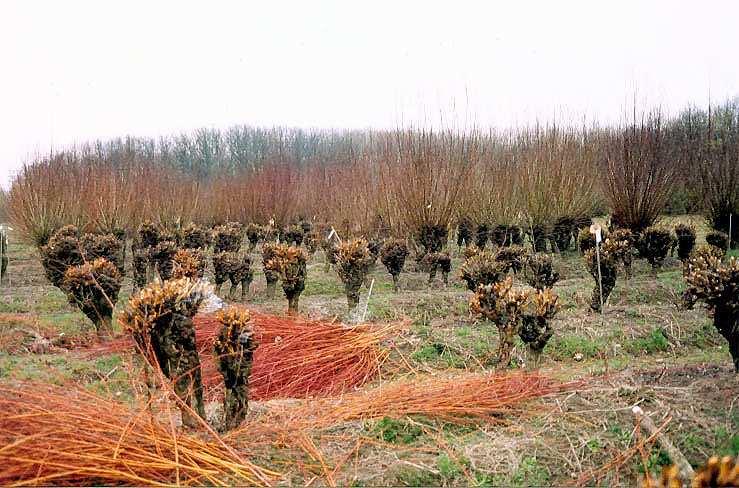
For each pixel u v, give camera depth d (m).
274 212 16.12
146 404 4.32
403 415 4.91
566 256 13.52
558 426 4.62
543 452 4.29
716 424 4.41
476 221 13.35
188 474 3.92
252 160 21.11
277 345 6.96
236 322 4.52
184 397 4.39
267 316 7.75
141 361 6.31
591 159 13.80
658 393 4.98
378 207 12.17
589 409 4.83
